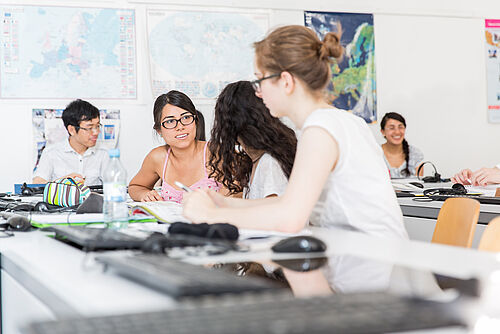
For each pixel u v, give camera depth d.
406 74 6.03
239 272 0.88
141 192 3.00
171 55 5.35
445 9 6.13
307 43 1.49
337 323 0.59
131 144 5.26
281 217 1.30
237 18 5.51
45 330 0.58
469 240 1.61
